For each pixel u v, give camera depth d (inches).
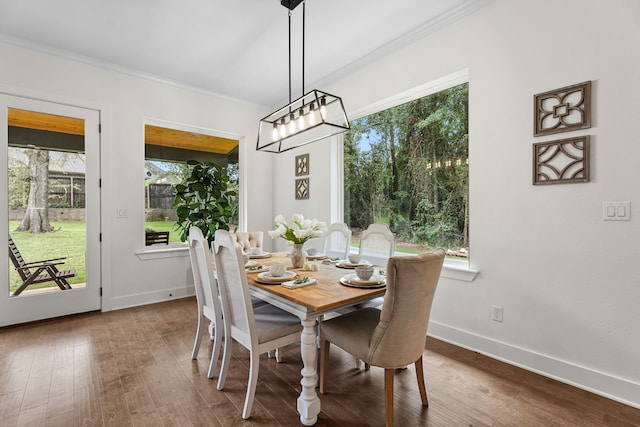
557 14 78.9
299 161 170.6
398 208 126.9
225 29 108.8
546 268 81.5
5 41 112.0
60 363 87.9
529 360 84.4
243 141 180.5
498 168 90.2
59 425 62.7
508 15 87.8
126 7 96.7
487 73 92.4
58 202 123.8
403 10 99.1
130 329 113.3
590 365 74.6
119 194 136.9
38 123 119.3
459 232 106.4
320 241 157.8
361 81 133.0
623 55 69.6
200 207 157.6
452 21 100.7
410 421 63.7
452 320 101.7
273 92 167.0
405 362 60.8
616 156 70.6
